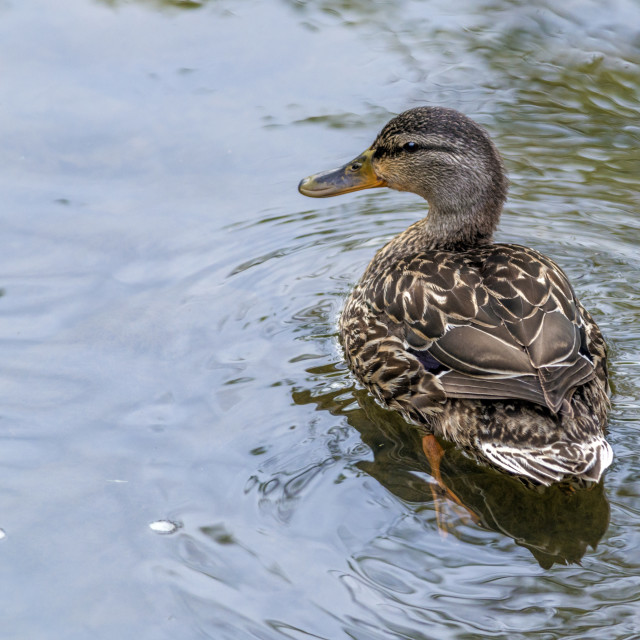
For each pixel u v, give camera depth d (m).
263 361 10.94
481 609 7.75
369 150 12.20
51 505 8.95
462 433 9.31
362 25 18.12
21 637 7.69
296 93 16.19
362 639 7.50
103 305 11.75
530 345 8.86
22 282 12.08
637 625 7.53
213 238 13.14
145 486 9.14
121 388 10.41
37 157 14.52
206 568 8.23
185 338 11.22
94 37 17.53
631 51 17.11
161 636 7.66
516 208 13.88
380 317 10.48
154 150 14.76
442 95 16.14
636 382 10.45
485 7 18.56
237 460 9.43
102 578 8.20
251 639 7.57
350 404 10.31
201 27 17.94
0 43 17.25
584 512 8.81
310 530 8.59
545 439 8.64
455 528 8.62
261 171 14.50
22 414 10.04
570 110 15.78
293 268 12.76
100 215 13.41
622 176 14.41
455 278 9.84
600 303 11.88
